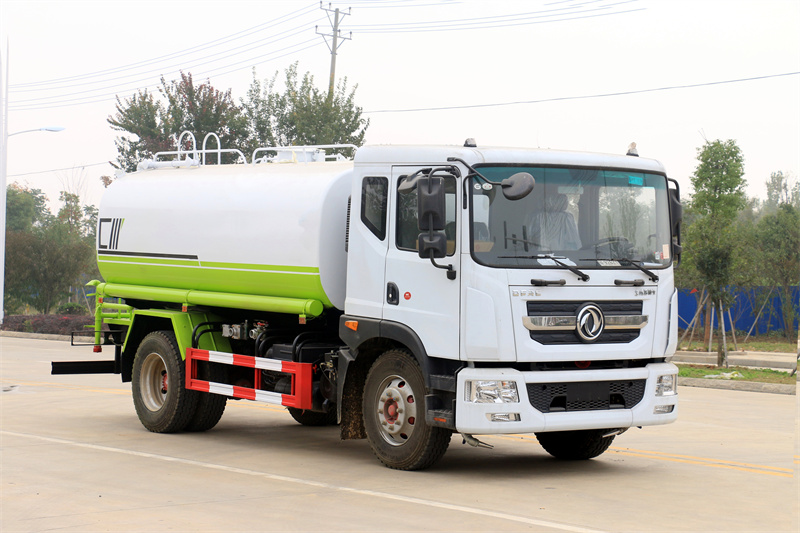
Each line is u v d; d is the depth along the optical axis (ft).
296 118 116.67
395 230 31.37
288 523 23.61
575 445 34.55
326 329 36.86
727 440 40.40
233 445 37.70
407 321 30.68
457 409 28.94
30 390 58.03
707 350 93.86
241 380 38.86
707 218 78.84
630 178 31.65
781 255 109.70
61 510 25.08
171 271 41.16
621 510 25.59
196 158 42.80
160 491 27.78
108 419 45.11
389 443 31.76
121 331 45.11
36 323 121.60
